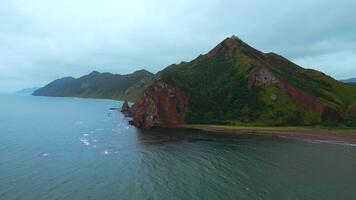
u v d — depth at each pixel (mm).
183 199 53875
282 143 102688
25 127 141250
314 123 140375
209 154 86562
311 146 98000
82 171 68688
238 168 72688
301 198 54625
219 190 58156
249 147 96312
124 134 120562
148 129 135000
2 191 56031
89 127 141875
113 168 71438
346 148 95250
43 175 65312
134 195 55406
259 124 139750
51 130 131250
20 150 88438
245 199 54031
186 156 84062
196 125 142375
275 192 57344
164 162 77562
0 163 73812
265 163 77188
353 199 54438
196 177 65750
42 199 52844
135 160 79125
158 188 58938
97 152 87438
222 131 127250
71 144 98688
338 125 139250
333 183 62438
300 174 68250
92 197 54188
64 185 59656
